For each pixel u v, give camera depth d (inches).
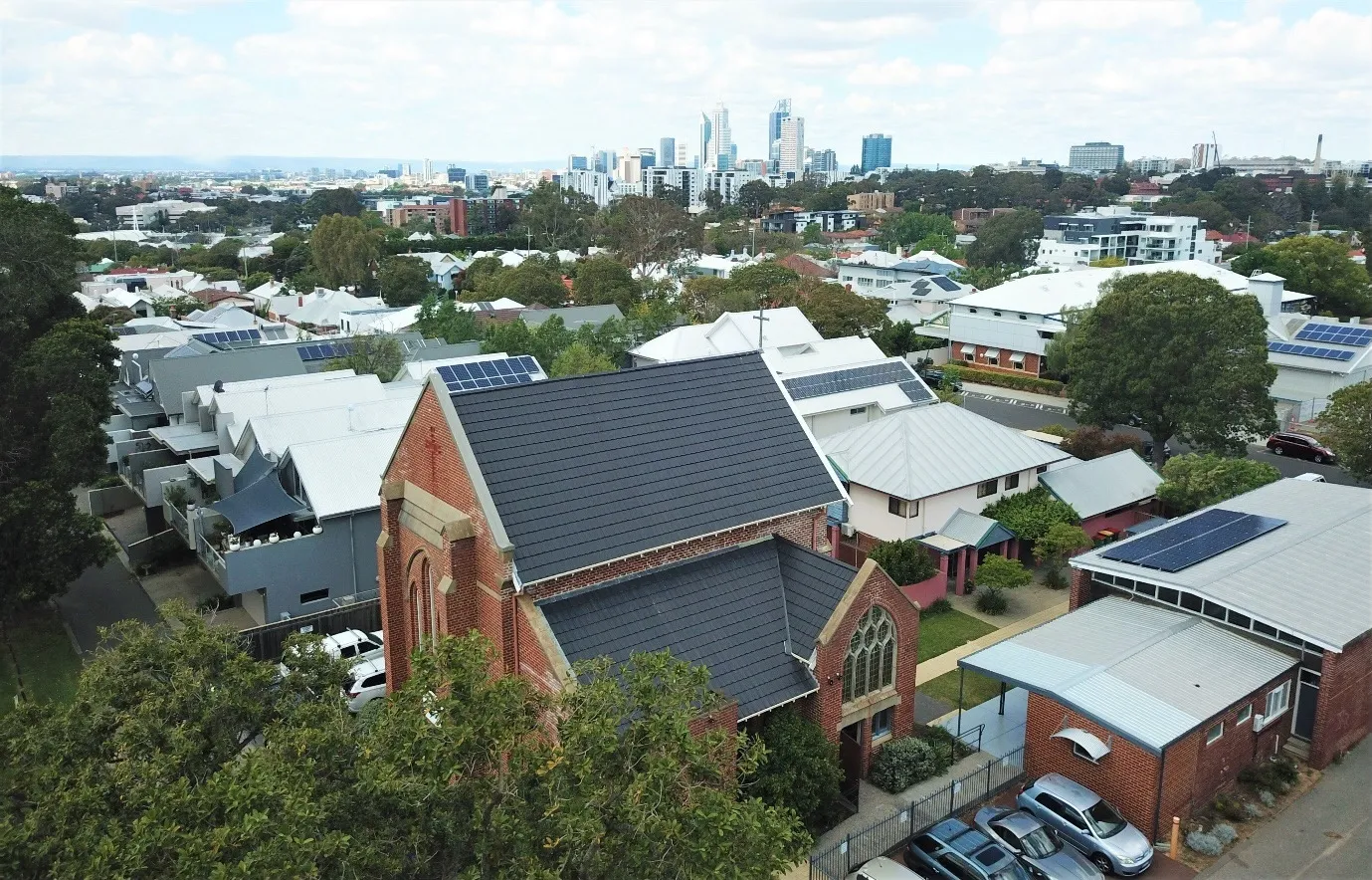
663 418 1317.7
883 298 5383.9
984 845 1049.5
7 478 1889.8
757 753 775.7
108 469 2586.1
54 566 1691.7
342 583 1841.8
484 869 637.9
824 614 1195.9
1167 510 2250.2
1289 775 1256.2
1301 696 1314.0
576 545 1135.0
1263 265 4963.1
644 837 651.5
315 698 914.7
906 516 1946.4
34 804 776.9
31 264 2097.7
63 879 652.7
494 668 1111.6
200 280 6589.6
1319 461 2778.1
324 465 1881.2
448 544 1117.1
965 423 2190.0
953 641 1700.3
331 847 562.3
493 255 7475.4
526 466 1168.8
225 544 1813.5
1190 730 1135.6
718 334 3442.4
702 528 1236.5
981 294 4411.9
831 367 3110.2
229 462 2081.7
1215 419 2464.3
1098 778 1181.7
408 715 679.7
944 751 1280.8
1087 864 1055.6
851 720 1205.1
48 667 1683.1
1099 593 1537.9
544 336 3511.3
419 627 1294.3
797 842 1093.1
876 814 1177.4
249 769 621.0
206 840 573.0
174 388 2687.0
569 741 679.7
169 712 814.5
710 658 1143.0
